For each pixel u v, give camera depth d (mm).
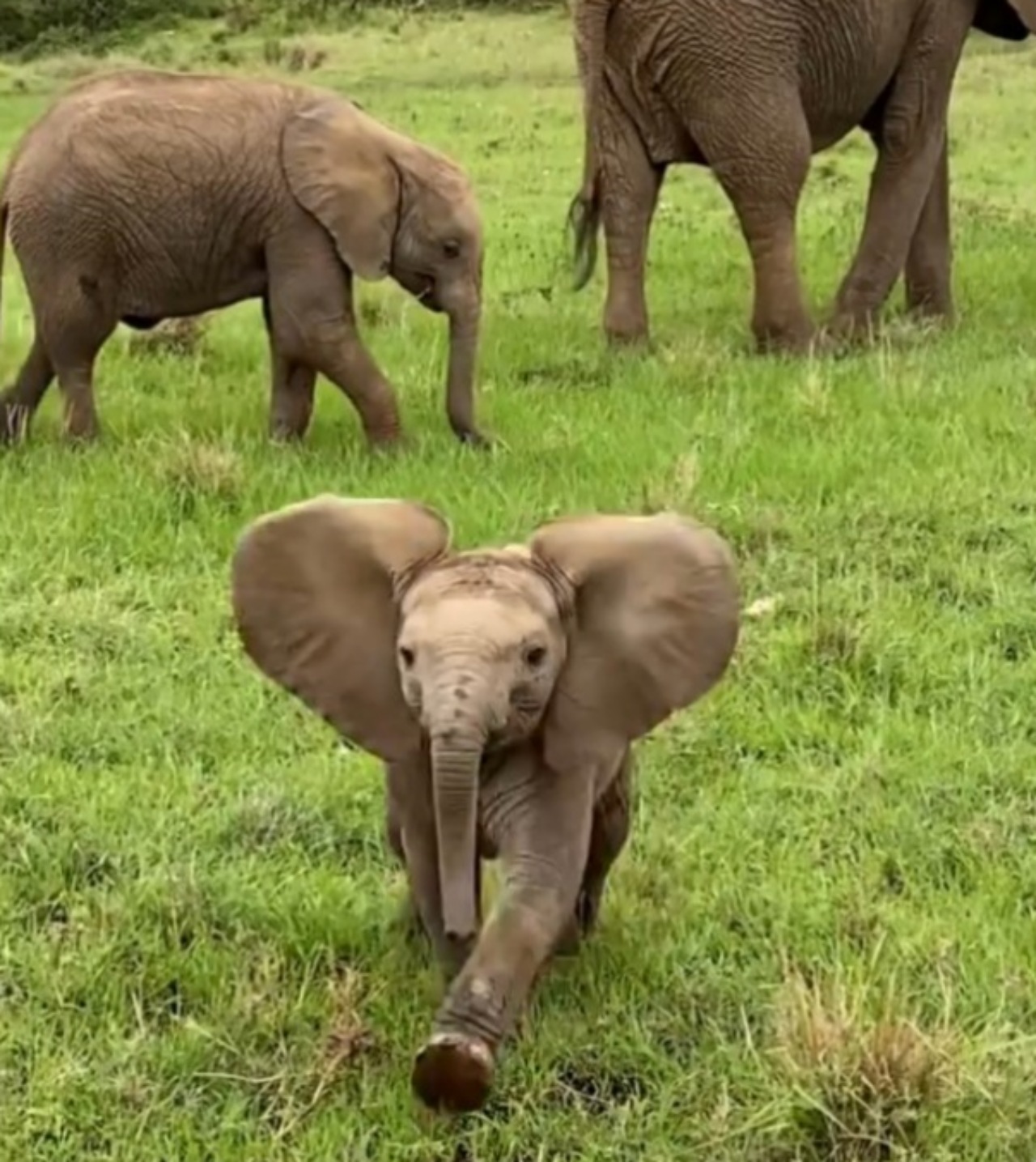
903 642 7258
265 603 4766
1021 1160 4527
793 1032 4730
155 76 9680
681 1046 4988
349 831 6020
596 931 5309
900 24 11719
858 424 9766
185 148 9398
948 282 12688
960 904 5578
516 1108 4730
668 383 10844
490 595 4488
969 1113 4609
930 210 12508
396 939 5367
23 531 8422
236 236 9484
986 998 5094
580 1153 4641
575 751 4609
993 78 28141
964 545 8234
